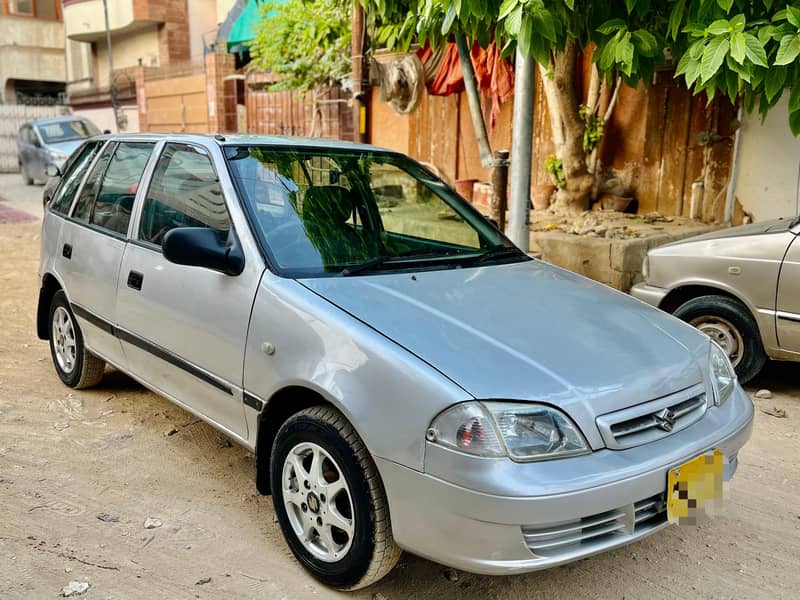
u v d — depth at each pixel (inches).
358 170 153.7
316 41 420.2
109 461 154.1
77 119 754.2
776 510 140.0
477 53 348.2
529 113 218.8
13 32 1058.7
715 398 115.6
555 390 97.5
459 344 104.1
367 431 100.0
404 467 96.5
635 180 344.5
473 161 403.2
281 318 115.6
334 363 106.2
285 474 116.2
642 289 215.2
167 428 171.5
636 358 109.5
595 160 354.6
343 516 108.4
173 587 112.3
